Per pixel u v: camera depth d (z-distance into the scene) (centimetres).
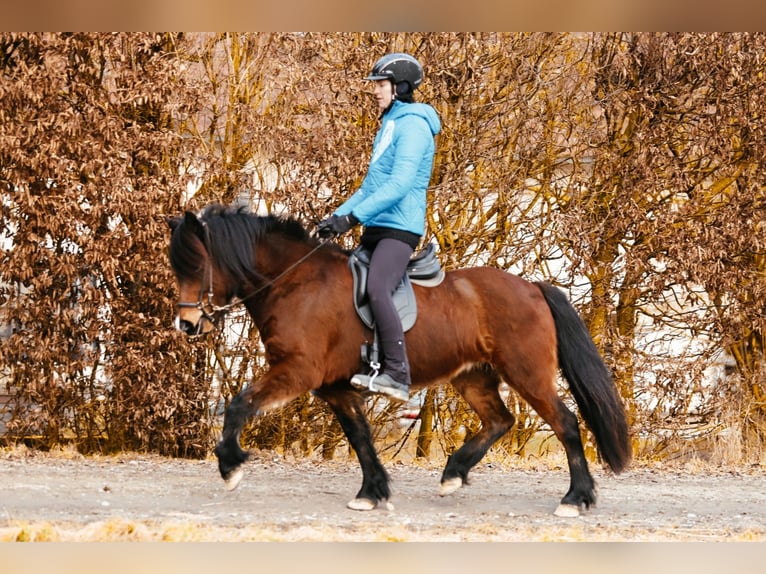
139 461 891
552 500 756
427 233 991
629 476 904
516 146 988
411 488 795
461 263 989
